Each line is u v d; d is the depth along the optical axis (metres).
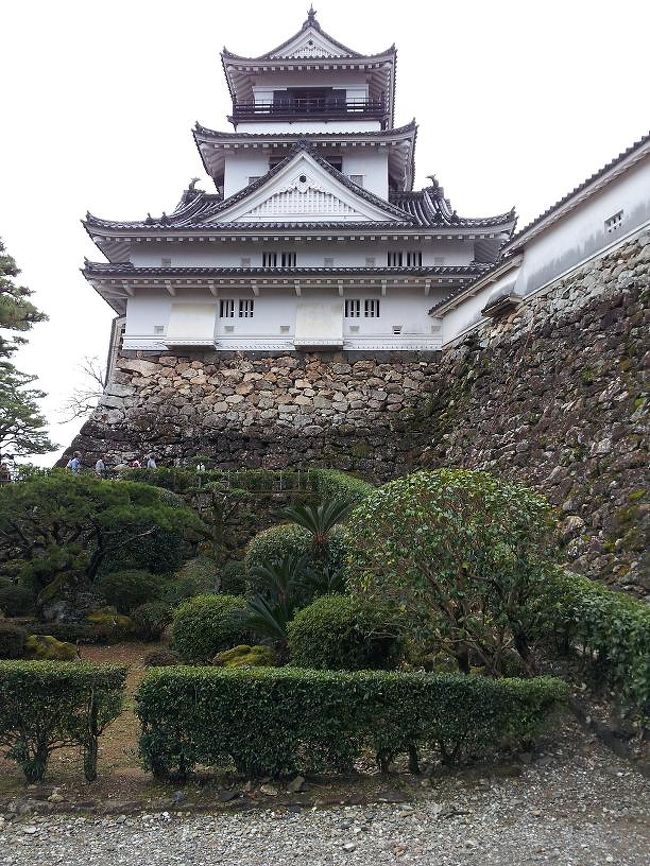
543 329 15.76
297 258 23.67
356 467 20.77
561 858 4.88
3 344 21.61
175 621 10.62
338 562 10.47
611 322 13.26
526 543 7.16
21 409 21.42
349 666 8.13
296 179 25.05
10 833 5.48
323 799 5.92
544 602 7.43
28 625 12.46
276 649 9.67
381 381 21.92
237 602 10.59
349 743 6.25
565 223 15.65
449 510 7.12
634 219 13.37
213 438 21.44
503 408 16.55
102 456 21.17
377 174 28.03
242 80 30.56
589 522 10.97
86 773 6.36
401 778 6.31
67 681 6.39
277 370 22.20
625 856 4.88
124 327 24.33
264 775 6.28
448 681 6.37
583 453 12.29
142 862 5.00
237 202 24.88
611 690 7.09
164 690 6.30
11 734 6.45
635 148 13.07
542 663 7.98
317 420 21.56
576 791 5.94
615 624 6.71
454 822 5.48
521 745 6.63
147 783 6.32
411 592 7.24
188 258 23.77
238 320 22.72
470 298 20.33
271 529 13.90
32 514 13.17
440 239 23.20
